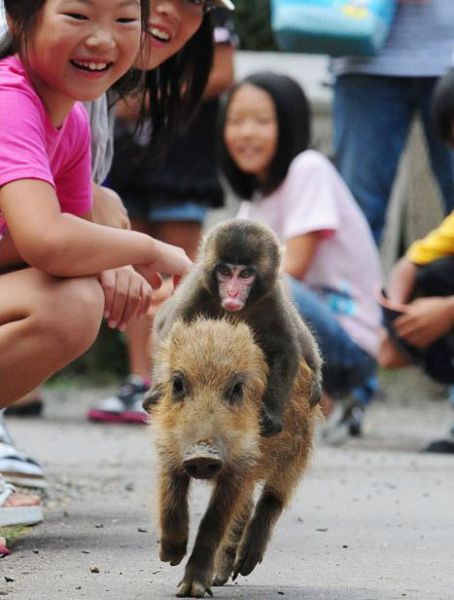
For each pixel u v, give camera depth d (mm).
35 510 10656
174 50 11148
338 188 17359
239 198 17438
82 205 10055
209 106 19062
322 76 26188
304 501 12289
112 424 19203
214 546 7875
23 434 17516
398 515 11578
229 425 7477
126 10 8891
